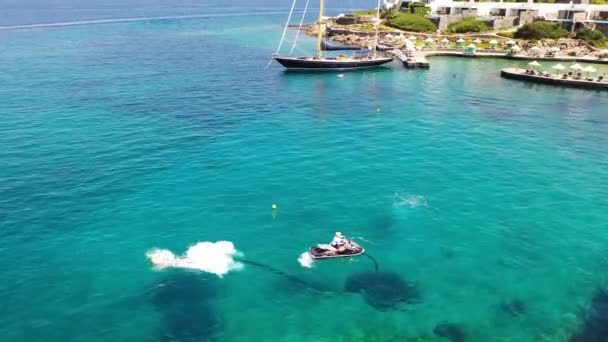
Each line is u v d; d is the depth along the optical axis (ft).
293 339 88.43
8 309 93.50
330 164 168.14
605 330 91.76
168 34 532.73
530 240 122.11
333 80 322.75
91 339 86.89
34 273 104.37
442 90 294.87
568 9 495.41
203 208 134.31
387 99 269.44
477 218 132.36
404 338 89.15
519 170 165.99
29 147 176.55
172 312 94.07
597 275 108.58
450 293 101.81
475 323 93.25
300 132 204.13
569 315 95.66
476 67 375.86
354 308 96.58
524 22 507.71
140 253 112.57
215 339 87.81
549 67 372.38
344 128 211.41
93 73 311.06
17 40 438.81
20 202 134.92
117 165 162.91
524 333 90.68
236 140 191.62
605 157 180.24
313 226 126.41
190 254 112.68
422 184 152.97
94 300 96.73
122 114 223.10
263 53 425.28
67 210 131.44
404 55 405.59
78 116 216.95
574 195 147.23
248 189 146.72
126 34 517.96
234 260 111.04
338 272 107.86
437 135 203.51
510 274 108.47
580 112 246.27
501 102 265.34
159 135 194.90
